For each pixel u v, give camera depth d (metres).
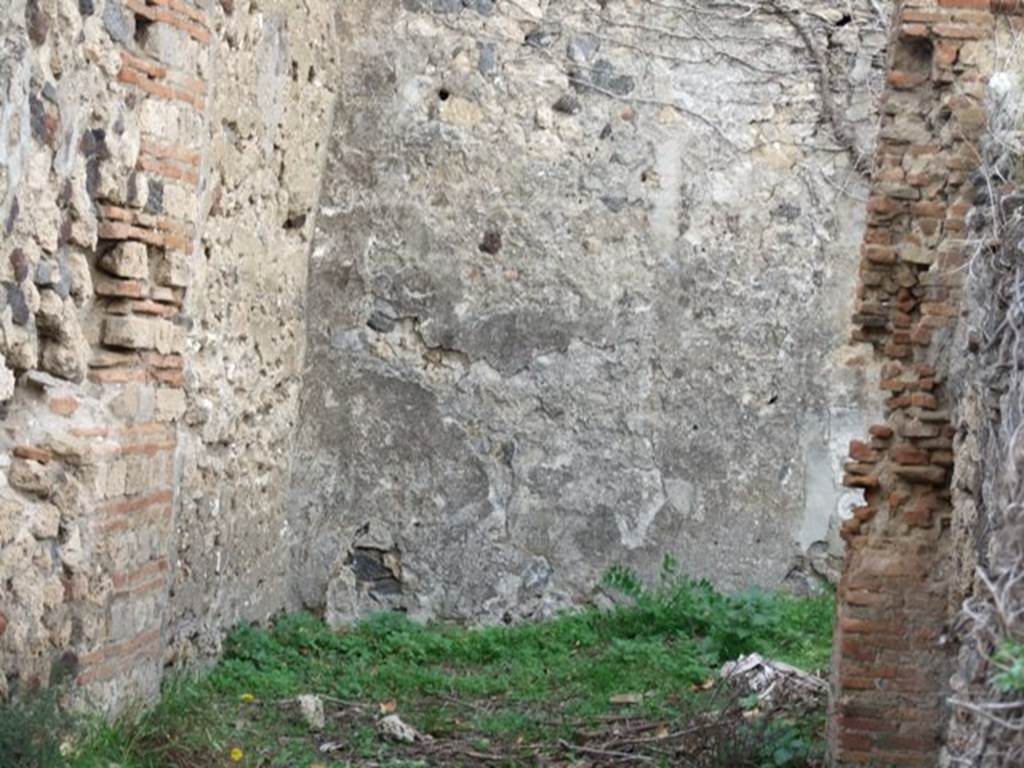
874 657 6.09
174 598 7.00
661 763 6.25
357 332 9.05
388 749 6.44
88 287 5.64
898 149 6.15
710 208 9.25
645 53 9.24
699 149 9.26
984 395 4.94
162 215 5.97
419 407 9.07
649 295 9.22
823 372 9.29
